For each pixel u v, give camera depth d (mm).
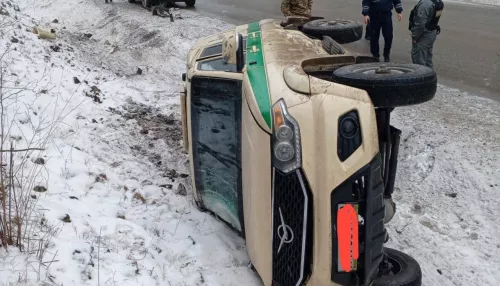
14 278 2955
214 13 16547
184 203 4656
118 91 8312
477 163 5574
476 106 7328
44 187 4227
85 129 6121
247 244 3447
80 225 3789
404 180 5523
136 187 4828
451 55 10109
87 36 14172
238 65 3680
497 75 8758
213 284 3508
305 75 3146
